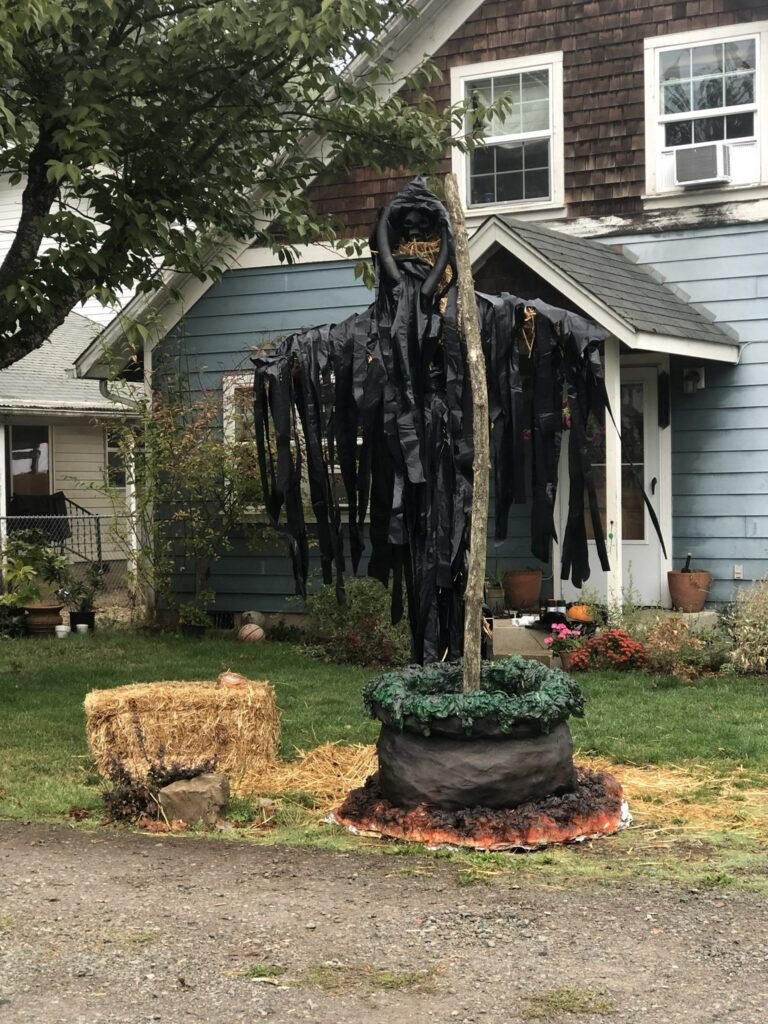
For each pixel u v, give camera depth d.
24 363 20.95
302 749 7.89
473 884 5.14
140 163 10.23
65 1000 4.04
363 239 12.91
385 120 11.00
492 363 6.28
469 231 13.12
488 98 13.03
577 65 12.61
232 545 14.16
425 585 6.26
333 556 6.59
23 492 21.02
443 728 5.73
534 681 6.04
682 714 8.66
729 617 10.96
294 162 11.80
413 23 13.13
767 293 11.80
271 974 4.21
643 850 5.64
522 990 4.04
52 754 7.87
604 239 12.53
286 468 6.40
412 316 6.15
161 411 13.64
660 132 12.30
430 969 4.23
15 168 10.38
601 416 11.98
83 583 15.70
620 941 4.47
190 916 4.80
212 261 13.98
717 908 4.83
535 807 5.74
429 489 6.21
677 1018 3.80
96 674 11.19
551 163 12.74
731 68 11.99
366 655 11.52
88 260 9.24
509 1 12.89
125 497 14.95
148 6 9.99
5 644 13.38
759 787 6.80
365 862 5.49
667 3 12.20
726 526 11.97
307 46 9.32
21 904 4.97
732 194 11.95
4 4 7.91
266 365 6.46
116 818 6.29
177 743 7.33
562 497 12.02
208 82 10.19
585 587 12.12
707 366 12.02
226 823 6.24
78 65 9.80
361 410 6.21
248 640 13.26
